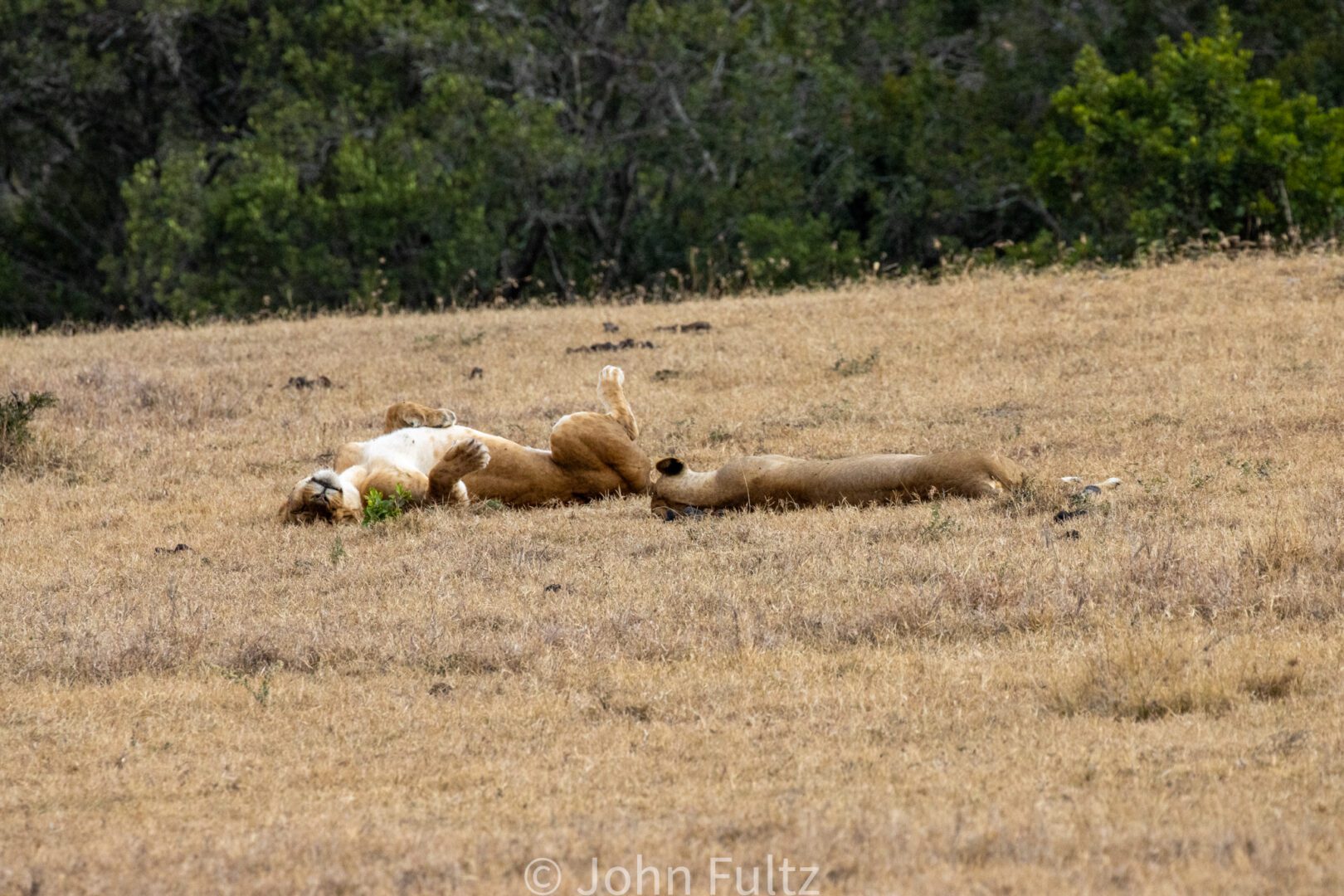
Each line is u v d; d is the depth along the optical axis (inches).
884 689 1014.4
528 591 1284.4
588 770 903.1
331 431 2091.5
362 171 4571.9
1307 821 766.5
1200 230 3597.4
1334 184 3651.6
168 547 1529.3
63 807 884.6
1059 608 1148.5
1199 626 1104.2
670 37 4854.8
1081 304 2551.7
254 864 778.8
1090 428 1811.0
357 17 4933.6
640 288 3302.2
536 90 5108.3
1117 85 3897.6
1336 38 5007.4
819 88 5128.0
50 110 5462.6
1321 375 1984.5
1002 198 5123.0
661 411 2082.9
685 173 5118.1
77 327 3412.9
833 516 1444.4
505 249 5054.1
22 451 1980.8
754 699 1015.6
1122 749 888.9
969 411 1962.4
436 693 1067.9
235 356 2677.2
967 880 713.0
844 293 2987.2
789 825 794.2
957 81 5359.3
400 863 770.2
